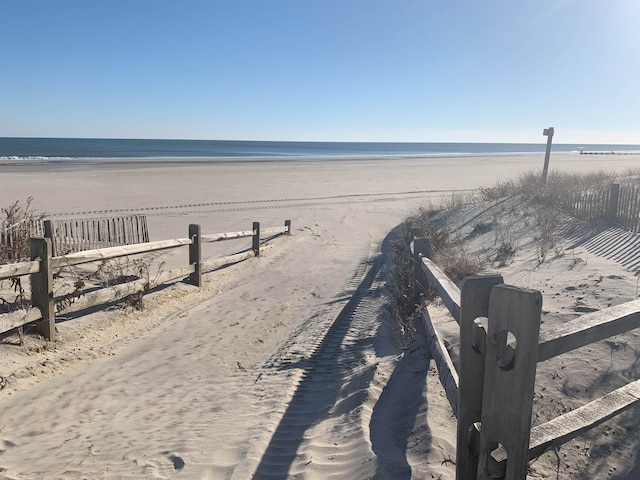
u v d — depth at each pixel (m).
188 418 4.78
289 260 13.31
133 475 3.73
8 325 5.89
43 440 4.35
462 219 15.73
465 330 2.34
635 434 3.21
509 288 2.07
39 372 5.69
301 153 110.31
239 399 5.20
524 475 2.15
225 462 3.85
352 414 4.41
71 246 11.54
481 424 2.26
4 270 5.84
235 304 9.19
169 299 9.14
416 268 6.74
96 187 29.00
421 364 4.98
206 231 16.69
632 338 4.40
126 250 7.86
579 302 5.89
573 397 3.77
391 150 152.25
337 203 24.59
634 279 6.70
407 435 3.78
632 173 22.08
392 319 6.92
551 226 12.06
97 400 5.22
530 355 2.02
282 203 24.20
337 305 8.68
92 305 7.30
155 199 24.61
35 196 24.48
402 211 22.22
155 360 6.44
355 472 3.49
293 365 6.08
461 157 85.19
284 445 4.08
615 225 11.24
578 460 3.10
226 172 42.31
